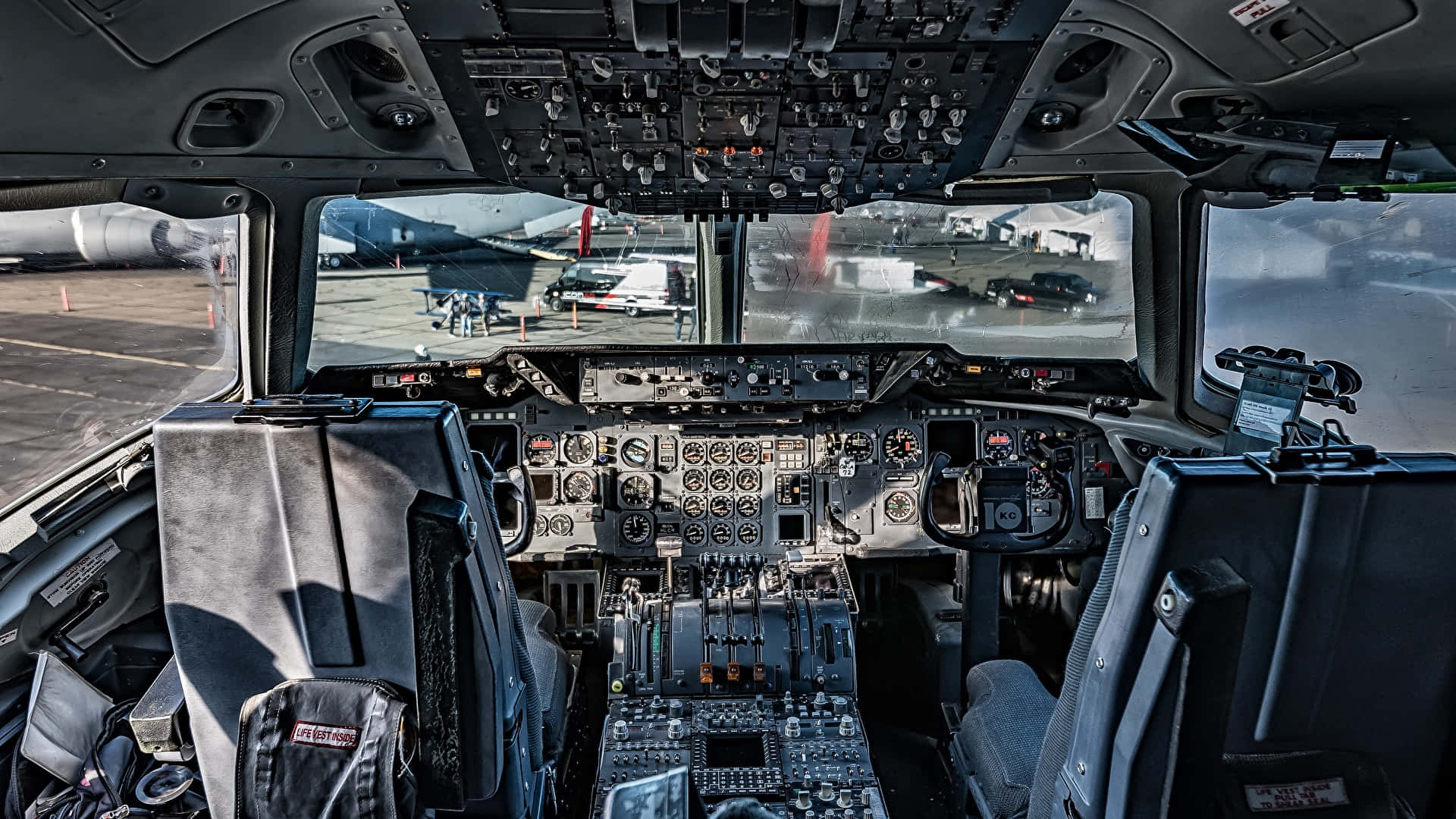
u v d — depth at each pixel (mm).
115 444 3219
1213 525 1433
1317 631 1501
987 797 2535
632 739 3119
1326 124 2490
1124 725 1565
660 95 2350
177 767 2828
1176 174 3381
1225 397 3812
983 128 2545
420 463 1680
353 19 2066
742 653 3432
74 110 2303
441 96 2482
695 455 4148
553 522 4180
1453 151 2529
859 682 4129
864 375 3930
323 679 1840
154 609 3418
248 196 3389
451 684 1775
